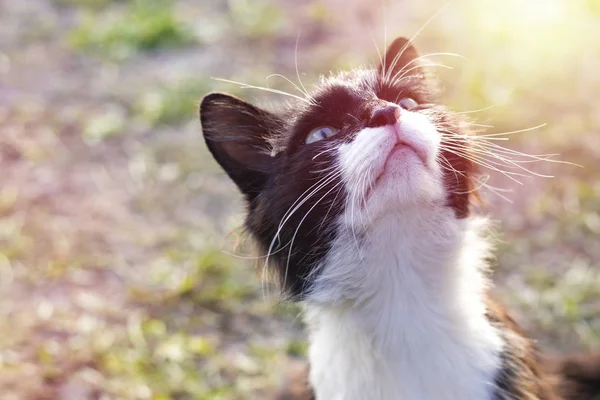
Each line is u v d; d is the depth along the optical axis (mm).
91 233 1112
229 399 917
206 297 1011
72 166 1230
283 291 789
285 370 920
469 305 762
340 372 767
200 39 1516
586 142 1151
